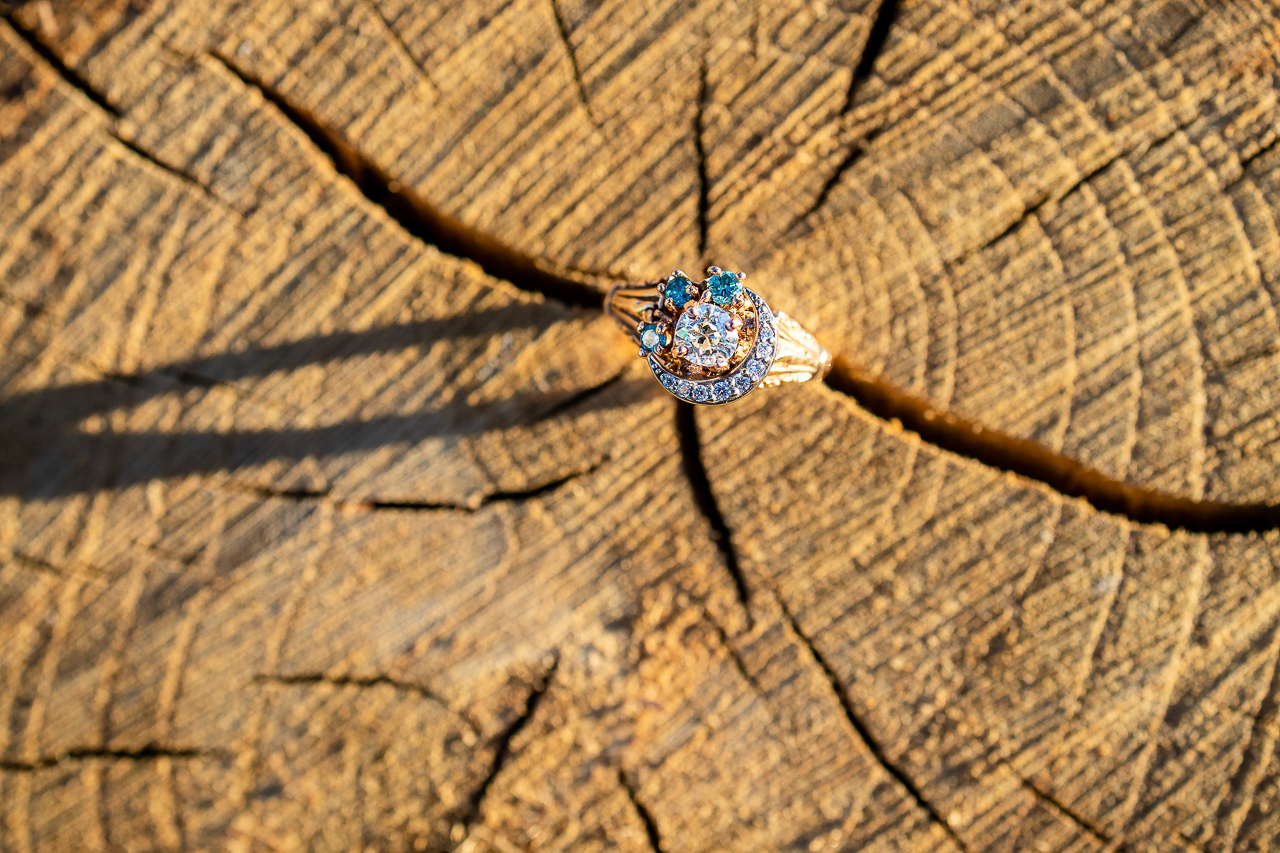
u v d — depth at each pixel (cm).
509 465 28
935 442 28
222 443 28
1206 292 27
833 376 28
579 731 28
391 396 28
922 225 27
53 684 28
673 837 28
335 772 28
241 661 28
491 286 28
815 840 28
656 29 27
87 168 28
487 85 27
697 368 27
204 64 27
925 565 28
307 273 28
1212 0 27
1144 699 28
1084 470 28
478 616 28
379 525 28
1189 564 27
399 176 28
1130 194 27
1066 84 27
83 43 27
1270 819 27
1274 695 27
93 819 28
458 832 28
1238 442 27
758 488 28
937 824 28
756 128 27
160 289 28
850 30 27
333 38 27
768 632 28
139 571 28
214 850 28
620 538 28
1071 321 27
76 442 28
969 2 27
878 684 28
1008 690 28
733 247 27
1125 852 28
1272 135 27
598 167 27
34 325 28
